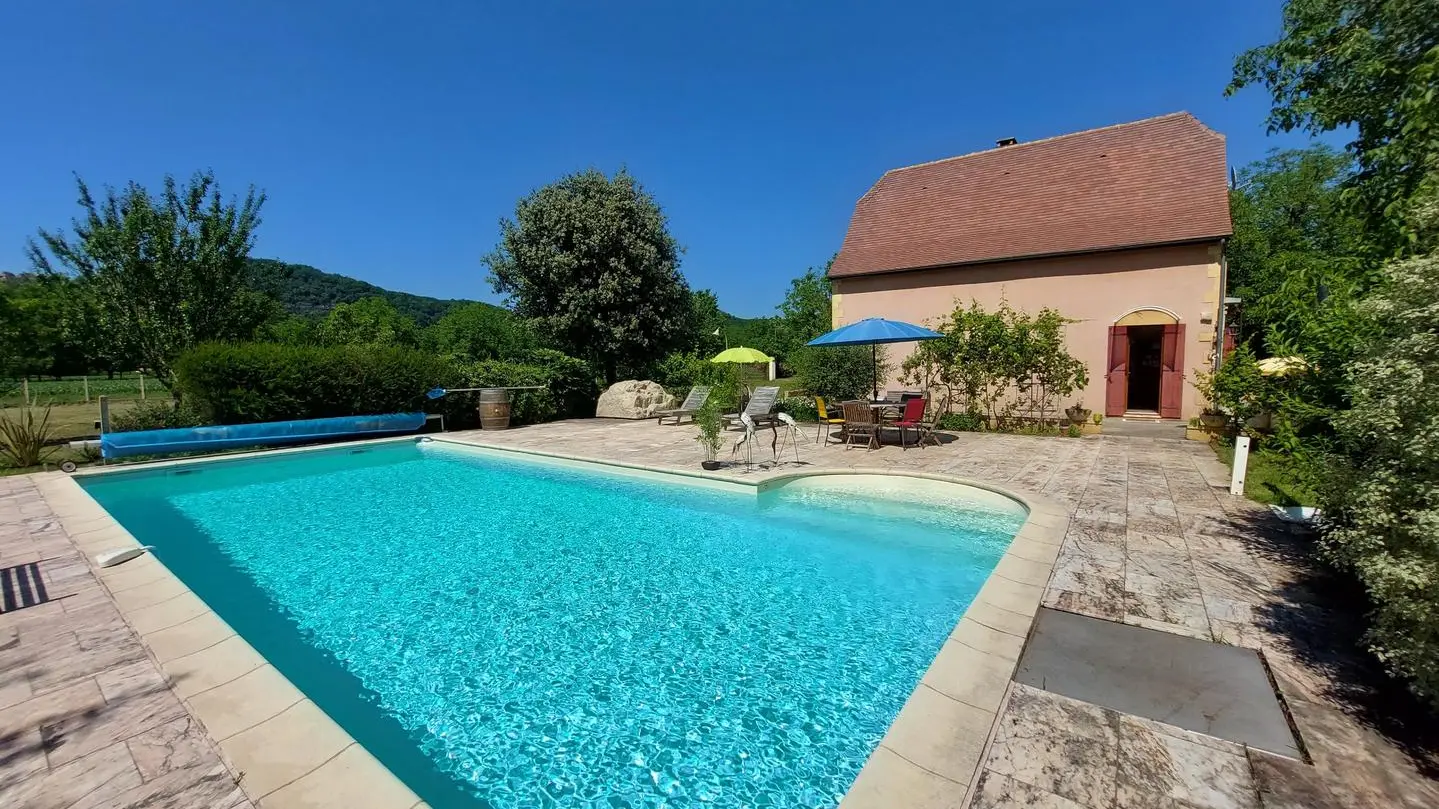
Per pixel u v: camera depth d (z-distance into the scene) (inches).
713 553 244.8
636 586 213.2
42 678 133.1
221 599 207.3
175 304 539.2
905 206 733.9
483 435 565.6
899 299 672.4
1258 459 352.5
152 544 266.2
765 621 183.8
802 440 490.0
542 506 323.6
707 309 1724.9
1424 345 100.0
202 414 476.4
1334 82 259.8
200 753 106.2
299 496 352.8
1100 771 98.3
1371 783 94.5
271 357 496.7
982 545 246.1
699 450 450.3
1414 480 102.7
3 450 414.6
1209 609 158.9
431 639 176.7
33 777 100.2
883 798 93.0
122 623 161.9
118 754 106.1
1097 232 562.3
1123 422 538.3
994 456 395.9
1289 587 172.4
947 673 129.4
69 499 308.7
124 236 511.5
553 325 786.2
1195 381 515.8
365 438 556.1
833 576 217.6
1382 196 230.8
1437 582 94.7
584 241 773.3
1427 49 214.7
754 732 131.1
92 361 536.4
